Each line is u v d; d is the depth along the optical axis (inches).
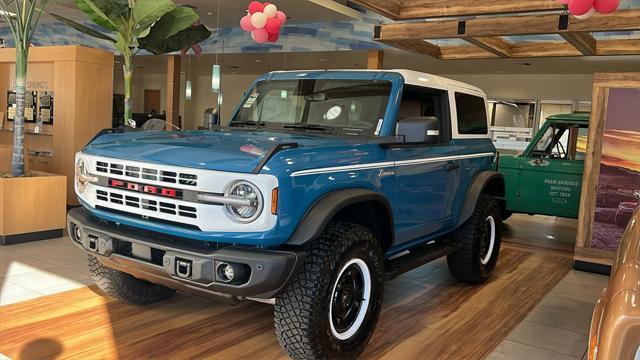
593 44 351.6
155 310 148.5
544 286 198.1
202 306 153.7
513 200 307.0
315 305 109.7
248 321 144.6
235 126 156.2
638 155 213.9
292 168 103.6
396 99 140.5
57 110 293.6
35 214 218.4
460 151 170.4
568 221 374.0
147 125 226.4
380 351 131.2
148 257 111.0
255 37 313.3
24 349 119.4
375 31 348.8
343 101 145.8
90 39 549.0
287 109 153.6
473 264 185.2
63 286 163.0
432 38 329.1
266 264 100.0
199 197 102.8
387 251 138.6
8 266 180.9
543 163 296.5
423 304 169.3
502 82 561.0
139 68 736.3
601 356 65.7
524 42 390.6
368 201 125.0
